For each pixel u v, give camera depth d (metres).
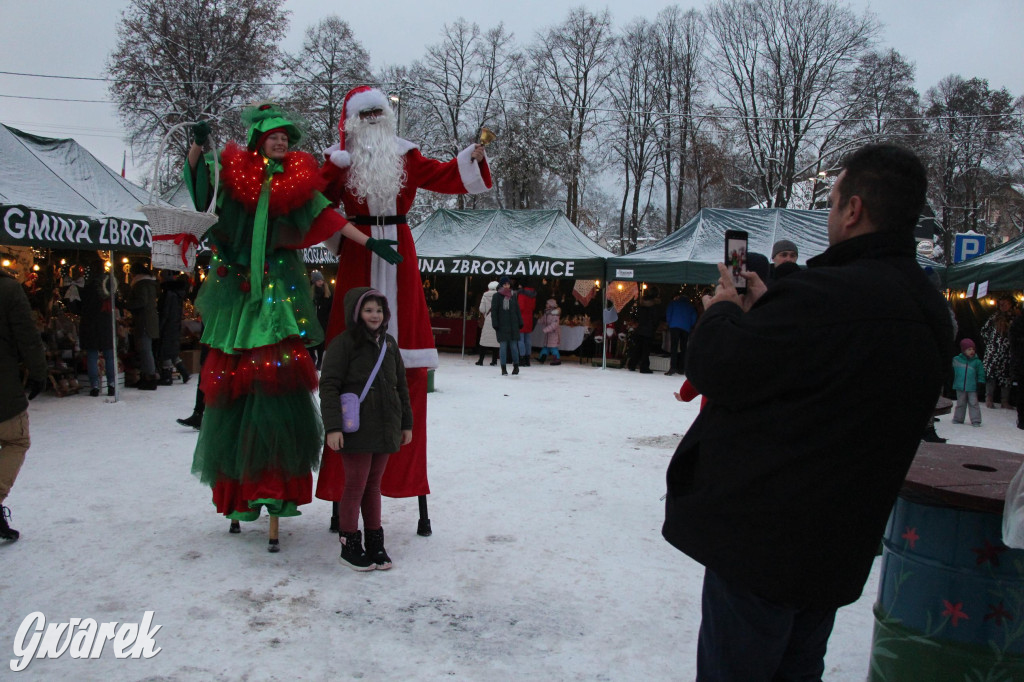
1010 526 2.10
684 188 32.78
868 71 28.20
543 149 29.27
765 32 28.67
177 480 5.49
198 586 3.58
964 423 10.33
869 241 1.78
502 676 2.85
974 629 2.34
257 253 4.02
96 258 10.74
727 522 1.77
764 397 1.71
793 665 1.97
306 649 3.01
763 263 3.90
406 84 28.61
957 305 13.68
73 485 5.25
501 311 13.34
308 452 4.16
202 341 4.17
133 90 24.52
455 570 3.92
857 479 1.67
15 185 8.21
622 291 15.96
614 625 3.34
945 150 29.45
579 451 7.01
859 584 1.76
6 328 3.98
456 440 7.27
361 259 4.30
